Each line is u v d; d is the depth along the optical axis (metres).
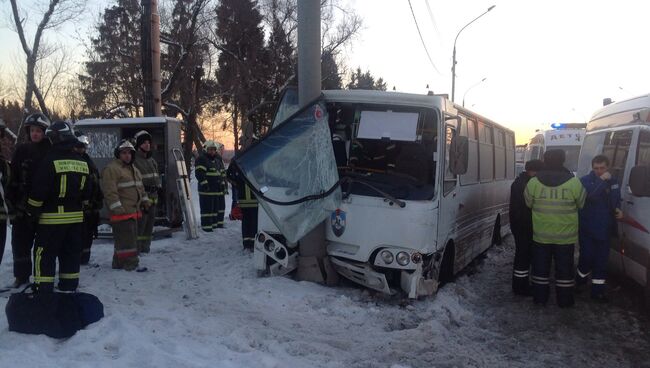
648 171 5.84
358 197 6.35
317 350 4.71
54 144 5.42
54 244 5.34
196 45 28.47
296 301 6.08
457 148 6.58
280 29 35.28
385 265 6.23
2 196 6.04
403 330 5.41
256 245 7.03
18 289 6.21
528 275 7.38
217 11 33.03
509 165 12.36
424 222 6.14
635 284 7.72
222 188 11.87
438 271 6.75
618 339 5.71
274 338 4.97
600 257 6.96
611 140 8.24
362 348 4.91
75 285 5.63
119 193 7.34
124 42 26.81
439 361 4.69
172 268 7.69
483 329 5.97
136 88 25.50
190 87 27.69
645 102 7.28
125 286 6.50
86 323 4.70
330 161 6.19
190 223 10.29
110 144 10.93
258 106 33.06
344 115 6.82
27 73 20.47
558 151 6.70
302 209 6.20
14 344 4.29
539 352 5.27
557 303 6.86
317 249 6.75
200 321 5.19
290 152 6.31
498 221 11.10
